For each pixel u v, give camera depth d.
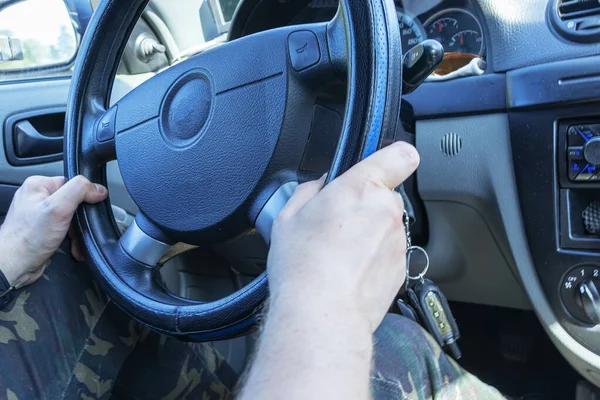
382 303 0.50
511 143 0.98
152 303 0.75
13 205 0.82
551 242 0.96
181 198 0.77
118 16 0.87
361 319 0.45
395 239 0.50
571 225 0.95
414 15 1.13
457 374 0.74
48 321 0.83
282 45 0.70
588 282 0.93
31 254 0.79
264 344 0.44
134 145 0.81
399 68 0.61
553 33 0.92
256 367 0.43
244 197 0.72
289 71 0.69
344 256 0.47
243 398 0.42
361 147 0.59
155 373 1.01
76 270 0.91
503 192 1.00
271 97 0.70
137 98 0.82
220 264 1.35
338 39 0.66
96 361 0.89
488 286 1.17
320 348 0.42
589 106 0.89
